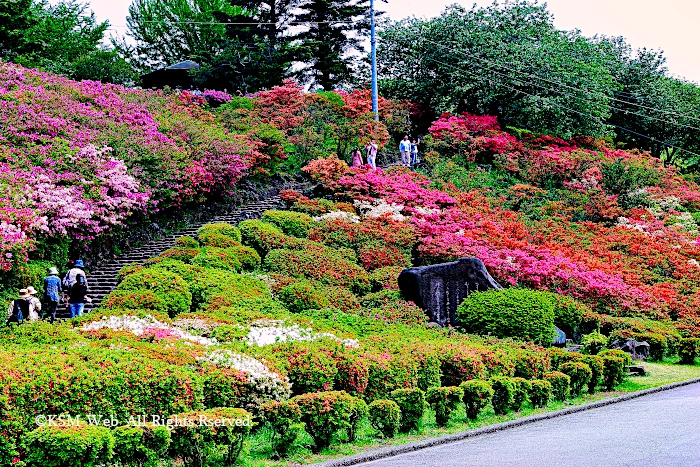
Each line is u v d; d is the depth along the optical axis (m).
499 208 29.50
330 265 20.03
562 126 39.75
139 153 22.78
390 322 16.67
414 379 11.98
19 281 15.95
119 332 11.47
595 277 22.50
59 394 8.10
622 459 8.42
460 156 35.53
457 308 18.20
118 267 19.75
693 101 51.09
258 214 24.84
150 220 22.31
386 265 21.47
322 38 44.50
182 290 15.57
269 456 9.03
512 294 17.55
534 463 8.38
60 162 20.30
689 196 34.72
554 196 32.53
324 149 32.28
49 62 38.47
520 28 42.53
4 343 10.56
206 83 42.78
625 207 32.88
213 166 24.61
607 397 13.79
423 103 41.59
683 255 27.44
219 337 12.63
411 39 41.59
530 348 15.07
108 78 40.91
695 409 11.84
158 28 50.44
